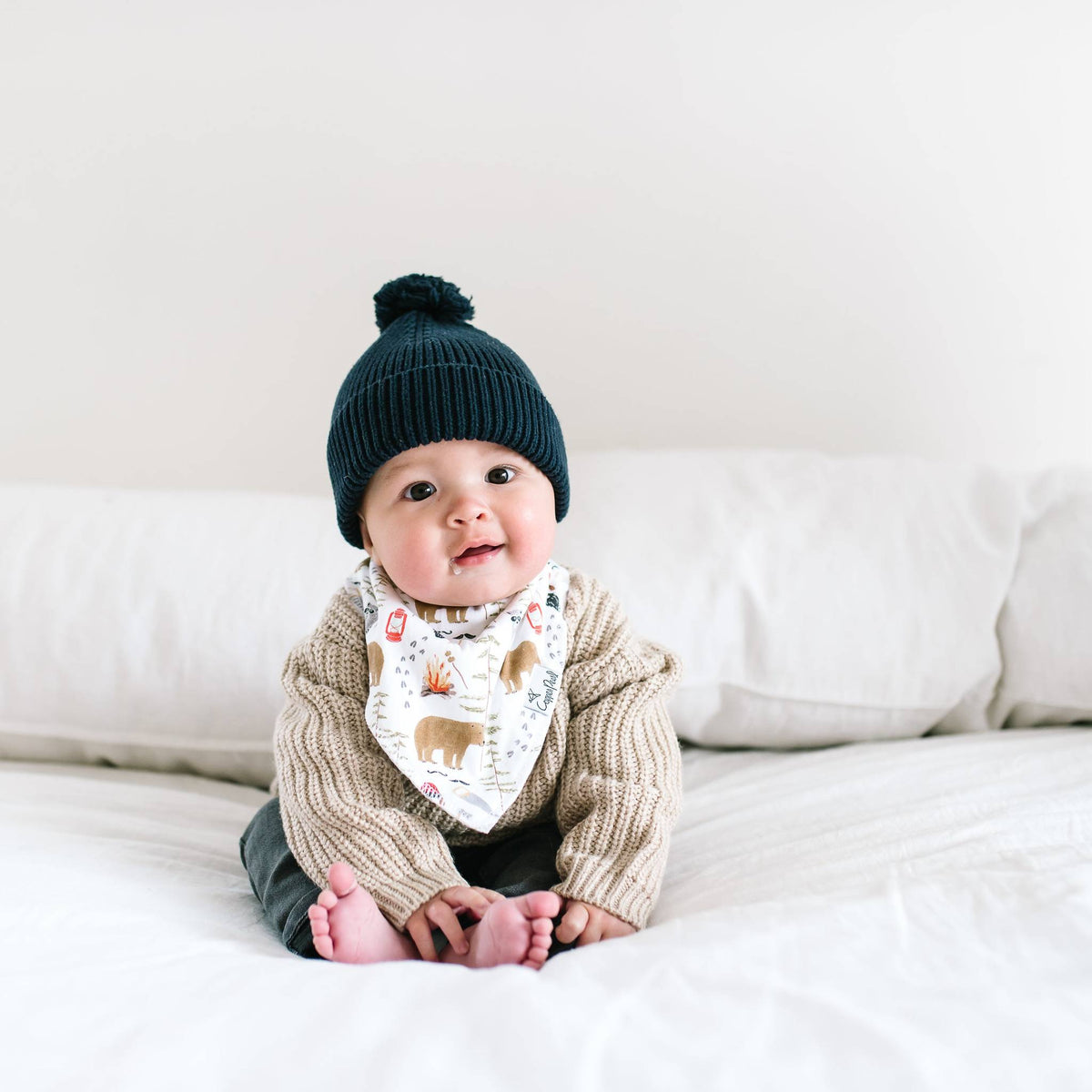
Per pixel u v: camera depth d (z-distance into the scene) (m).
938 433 1.66
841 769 1.09
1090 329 1.62
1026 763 1.02
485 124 1.61
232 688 1.24
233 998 0.59
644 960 0.62
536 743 0.90
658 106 1.60
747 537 1.26
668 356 1.66
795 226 1.62
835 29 1.56
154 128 1.64
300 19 1.60
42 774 1.20
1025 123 1.57
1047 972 0.58
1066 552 1.22
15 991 0.60
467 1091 0.48
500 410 0.91
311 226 1.65
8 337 1.72
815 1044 0.51
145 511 1.36
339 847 0.81
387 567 0.93
